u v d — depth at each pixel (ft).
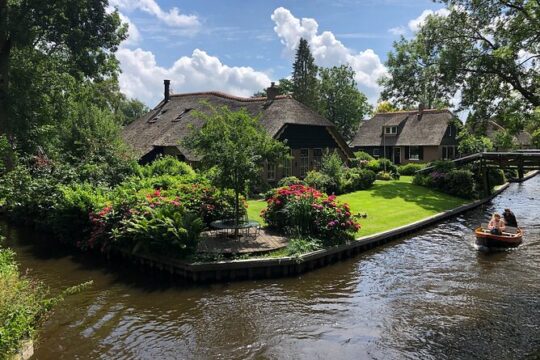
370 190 89.30
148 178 64.59
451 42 94.22
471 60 90.94
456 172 91.04
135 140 108.99
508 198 96.89
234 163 43.21
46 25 82.48
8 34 76.79
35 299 25.93
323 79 219.61
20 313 21.98
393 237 55.42
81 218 50.11
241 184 45.27
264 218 52.75
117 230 42.80
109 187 60.75
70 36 83.76
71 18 83.92
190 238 40.60
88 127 82.74
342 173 87.92
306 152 96.22
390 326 30.73
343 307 34.04
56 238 55.67
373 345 28.02
